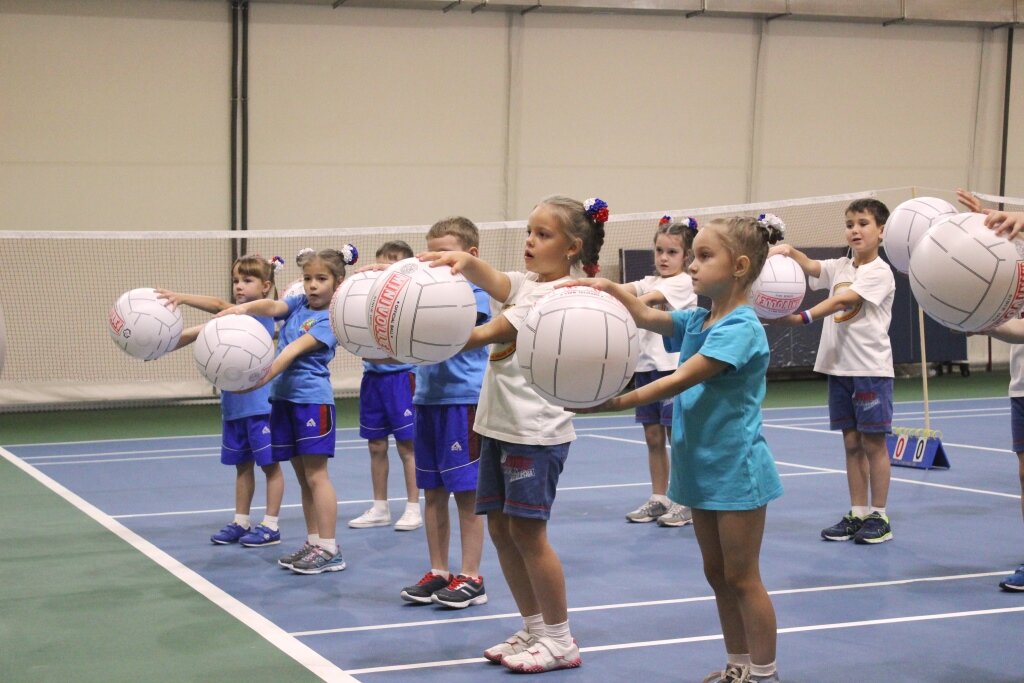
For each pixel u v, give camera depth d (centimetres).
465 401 486
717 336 344
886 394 625
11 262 1291
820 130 1641
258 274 625
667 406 676
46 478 845
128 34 1325
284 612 486
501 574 556
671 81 1567
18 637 445
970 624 468
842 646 437
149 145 1343
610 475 866
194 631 455
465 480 487
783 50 1611
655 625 466
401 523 662
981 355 1750
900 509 726
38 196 1305
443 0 1409
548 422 396
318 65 1408
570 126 1529
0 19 1274
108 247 1330
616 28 1534
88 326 1325
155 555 594
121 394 1342
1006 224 351
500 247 1509
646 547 618
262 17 1379
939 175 1703
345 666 410
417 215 1469
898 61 1664
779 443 1030
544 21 1502
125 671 402
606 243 1554
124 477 852
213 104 1365
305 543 613
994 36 1702
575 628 462
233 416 620
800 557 593
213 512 717
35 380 1304
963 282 350
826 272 657
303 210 1417
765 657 351
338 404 1380
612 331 317
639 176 1566
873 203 640
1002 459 940
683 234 659
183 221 1364
